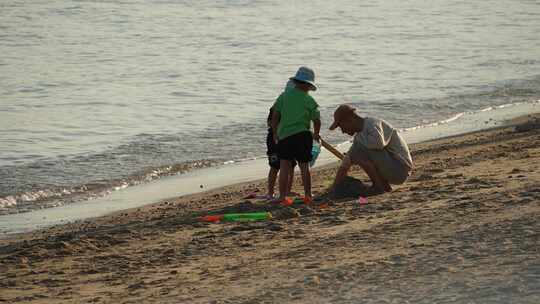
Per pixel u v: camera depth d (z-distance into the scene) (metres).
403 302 14.65
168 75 81.69
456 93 66.88
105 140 51.81
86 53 97.94
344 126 28.97
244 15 132.50
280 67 86.12
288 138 28.61
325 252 20.25
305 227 24.38
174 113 61.41
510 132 47.19
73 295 19.30
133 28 119.00
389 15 134.88
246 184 38.53
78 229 30.36
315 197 29.50
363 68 83.12
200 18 128.75
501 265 16.30
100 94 71.25
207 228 26.41
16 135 53.69
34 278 21.61
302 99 28.58
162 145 49.88
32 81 78.62
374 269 17.42
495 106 60.53
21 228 32.09
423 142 47.22
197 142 50.56
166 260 22.25
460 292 14.80
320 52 95.94
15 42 106.62
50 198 37.84
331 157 43.97
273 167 30.19
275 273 18.66
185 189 38.41
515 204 22.53
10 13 132.62
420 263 17.36
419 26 121.44
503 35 111.38
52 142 51.44
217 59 91.94
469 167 33.75
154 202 35.78
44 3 144.00
